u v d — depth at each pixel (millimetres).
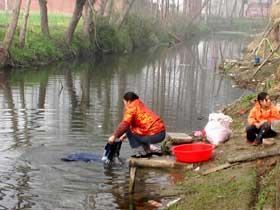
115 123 14070
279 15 28953
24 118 14414
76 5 33625
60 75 25453
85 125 13688
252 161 9219
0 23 32531
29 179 9242
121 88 21844
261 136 10289
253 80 23781
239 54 43344
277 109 10844
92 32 38062
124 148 11320
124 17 43406
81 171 9742
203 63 36000
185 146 10250
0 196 8438
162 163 9930
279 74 18438
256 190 7828
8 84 21312
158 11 55562
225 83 24641
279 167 6812
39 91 19734
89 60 34688
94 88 21406
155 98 19438
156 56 40906
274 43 28625
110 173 9688
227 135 11172
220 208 7500
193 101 18922
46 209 7969
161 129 10680
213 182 8648
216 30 79312
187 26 63938
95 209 8000
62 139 12070
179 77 27016
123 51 42406
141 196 8547
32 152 10883
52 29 36156
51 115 14992
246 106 14570
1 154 10672
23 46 28484
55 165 10062
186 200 8133
